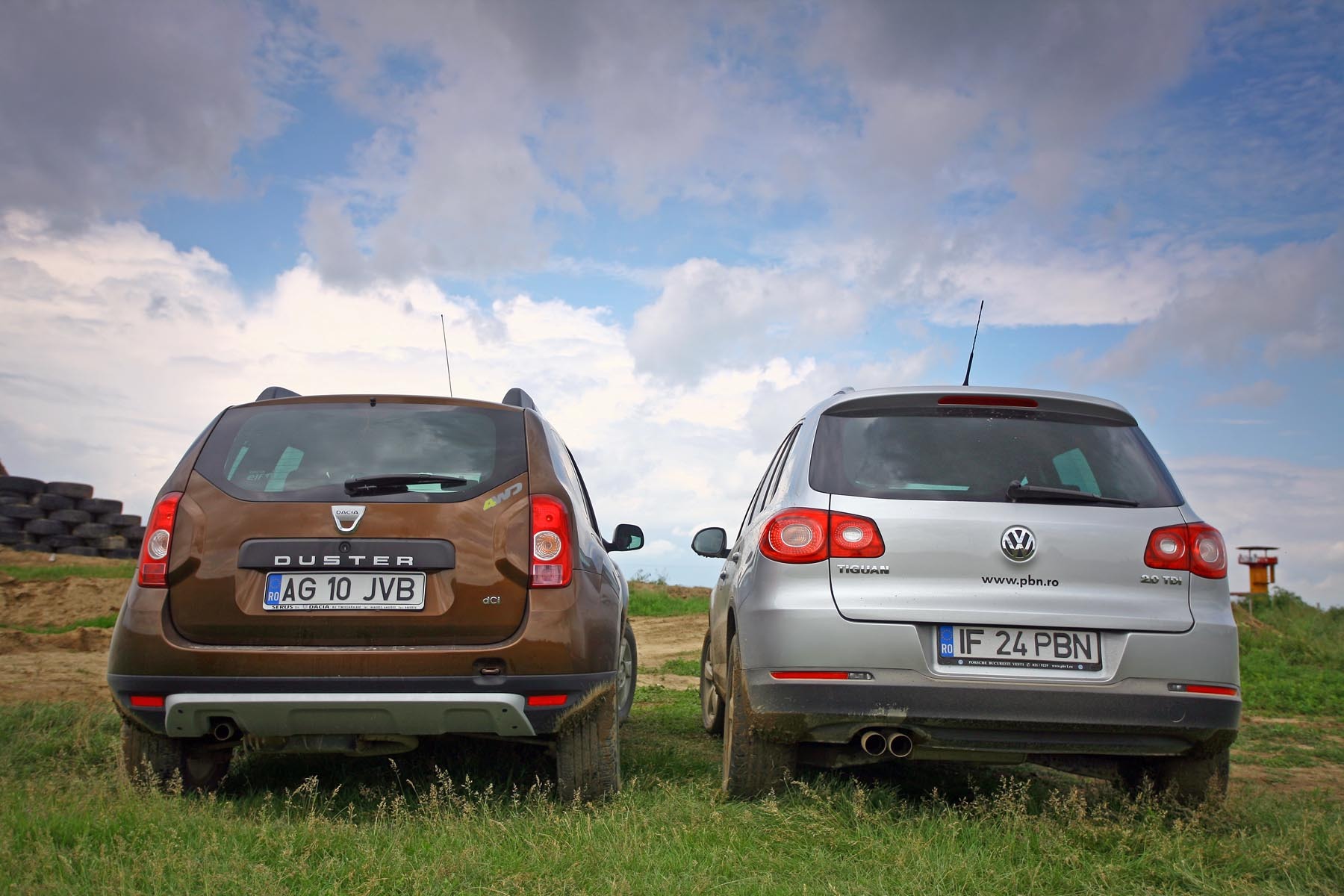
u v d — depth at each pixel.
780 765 3.88
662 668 10.90
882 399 4.00
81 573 17.53
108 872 2.68
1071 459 3.85
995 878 2.96
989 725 3.51
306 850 3.02
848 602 3.61
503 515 3.83
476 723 3.70
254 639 3.63
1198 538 3.71
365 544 3.70
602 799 3.97
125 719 3.82
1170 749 3.62
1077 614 3.57
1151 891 2.98
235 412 4.07
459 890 2.74
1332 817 3.91
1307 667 11.59
